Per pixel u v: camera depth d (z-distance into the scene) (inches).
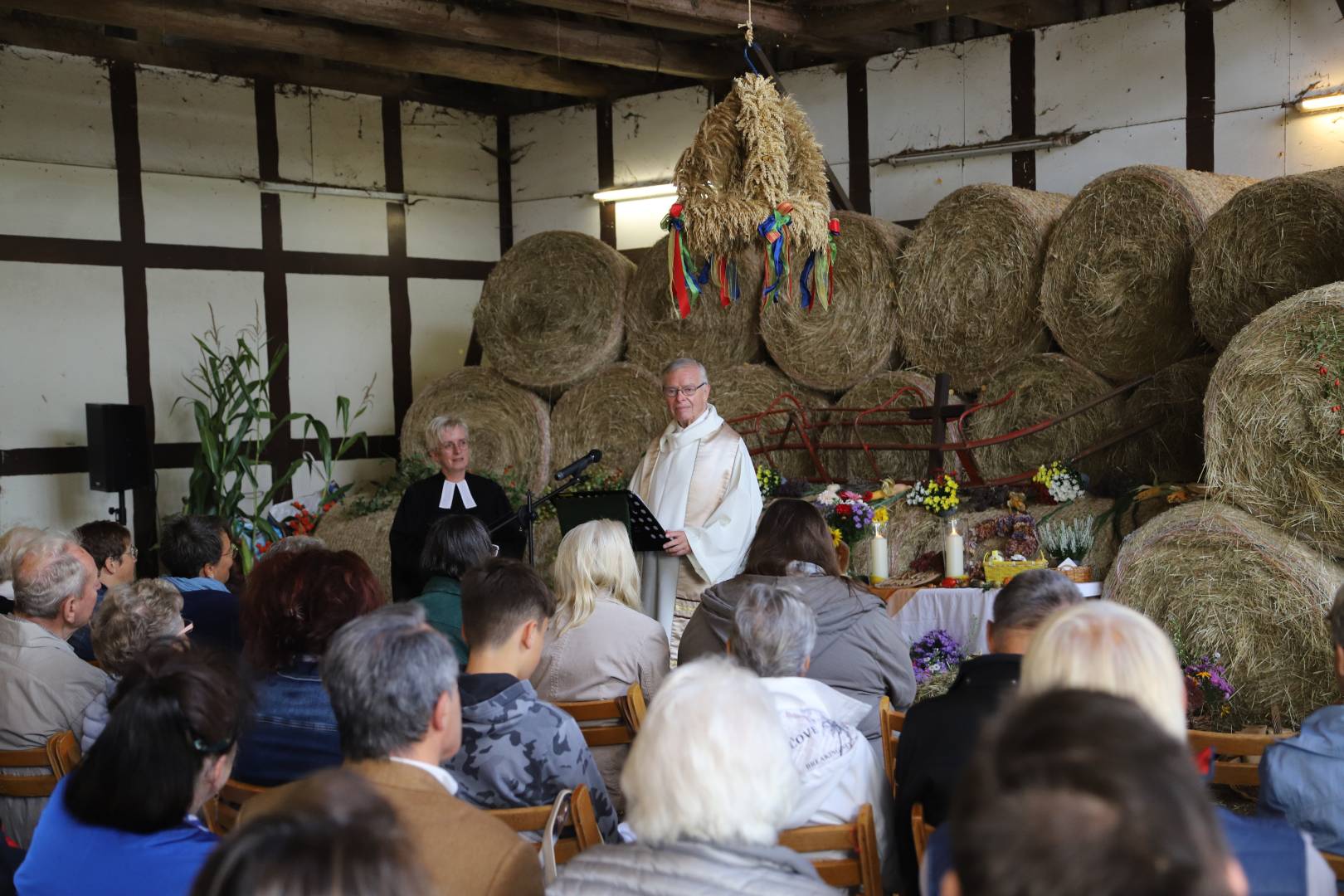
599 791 83.4
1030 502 204.2
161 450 291.0
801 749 77.9
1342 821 70.0
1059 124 257.1
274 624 86.7
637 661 105.5
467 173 343.0
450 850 58.8
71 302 278.1
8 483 269.4
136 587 101.1
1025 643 81.0
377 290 325.7
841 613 102.0
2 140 268.4
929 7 246.5
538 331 282.5
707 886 52.8
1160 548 159.9
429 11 250.7
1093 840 30.8
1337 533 149.6
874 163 283.9
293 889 34.3
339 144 319.0
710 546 165.5
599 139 331.0
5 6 230.7
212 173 298.4
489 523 181.5
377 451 326.0
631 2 239.5
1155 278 203.6
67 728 103.1
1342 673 75.2
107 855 62.4
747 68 293.1
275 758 84.7
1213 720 152.5
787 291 248.5
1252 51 231.6
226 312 300.5
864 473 242.5
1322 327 149.0
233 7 259.0
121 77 284.4
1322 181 175.2
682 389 174.9
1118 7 250.4
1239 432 156.2
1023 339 224.5
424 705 63.4
